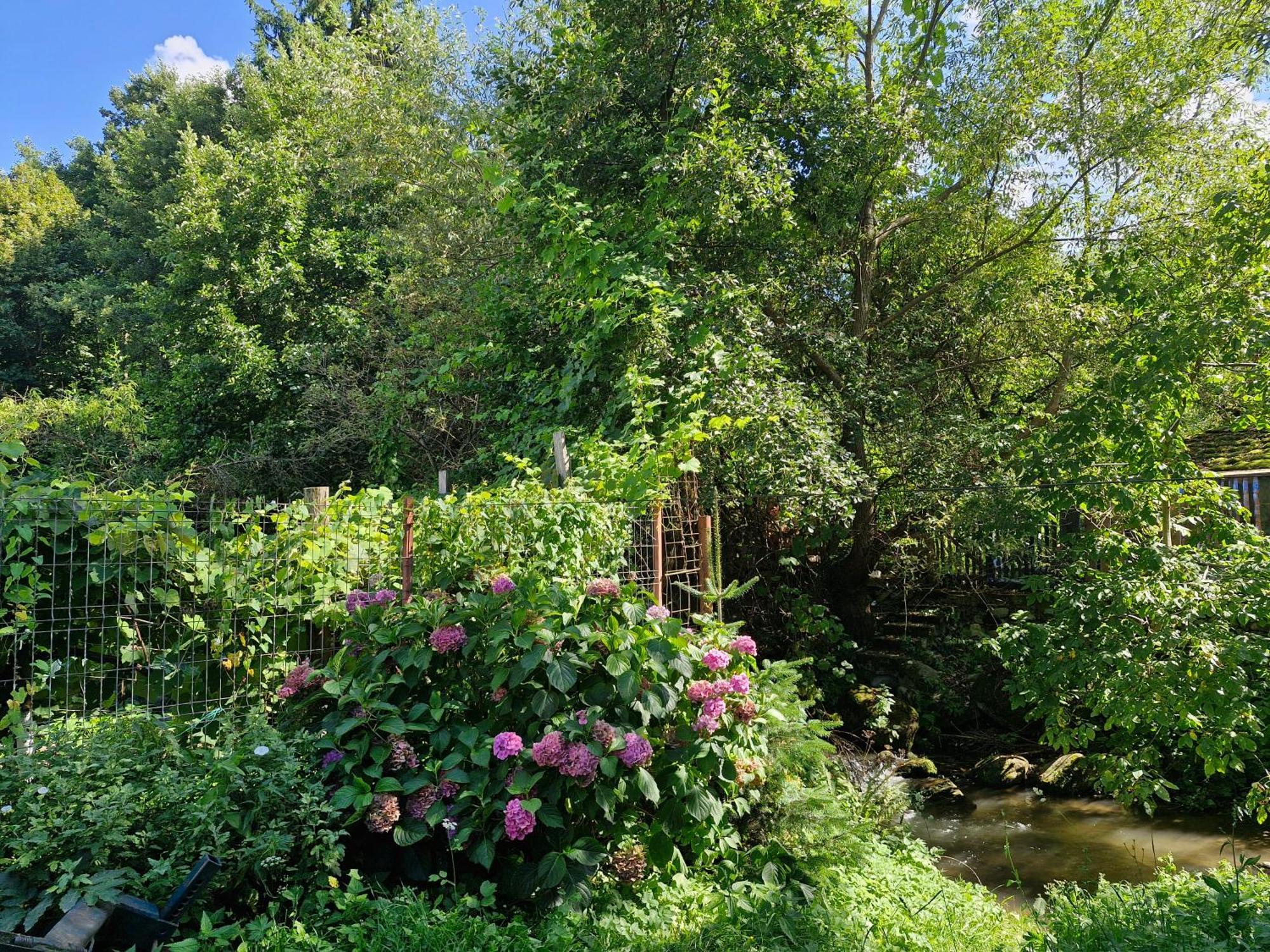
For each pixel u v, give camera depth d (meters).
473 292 10.95
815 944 3.85
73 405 16.91
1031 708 9.71
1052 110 9.45
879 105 9.52
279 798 3.57
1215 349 7.21
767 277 9.33
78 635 4.37
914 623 11.50
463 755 3.97
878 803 6.51
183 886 3.10
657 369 7.55
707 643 5.01
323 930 3.39
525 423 8.88
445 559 5.05
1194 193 9.54
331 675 4.15
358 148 14.66
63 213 31.94
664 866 4.35
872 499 9.53
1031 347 10.35
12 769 3.38
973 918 4.64
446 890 3.89
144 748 3.72
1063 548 9.55
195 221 16.97
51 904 2.97
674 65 9.07
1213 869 6.09
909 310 10.69
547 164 8.19
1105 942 3.65
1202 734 6.89
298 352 14.40
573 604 4.39
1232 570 6.91
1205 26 9.38
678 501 6.63
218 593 4.65
